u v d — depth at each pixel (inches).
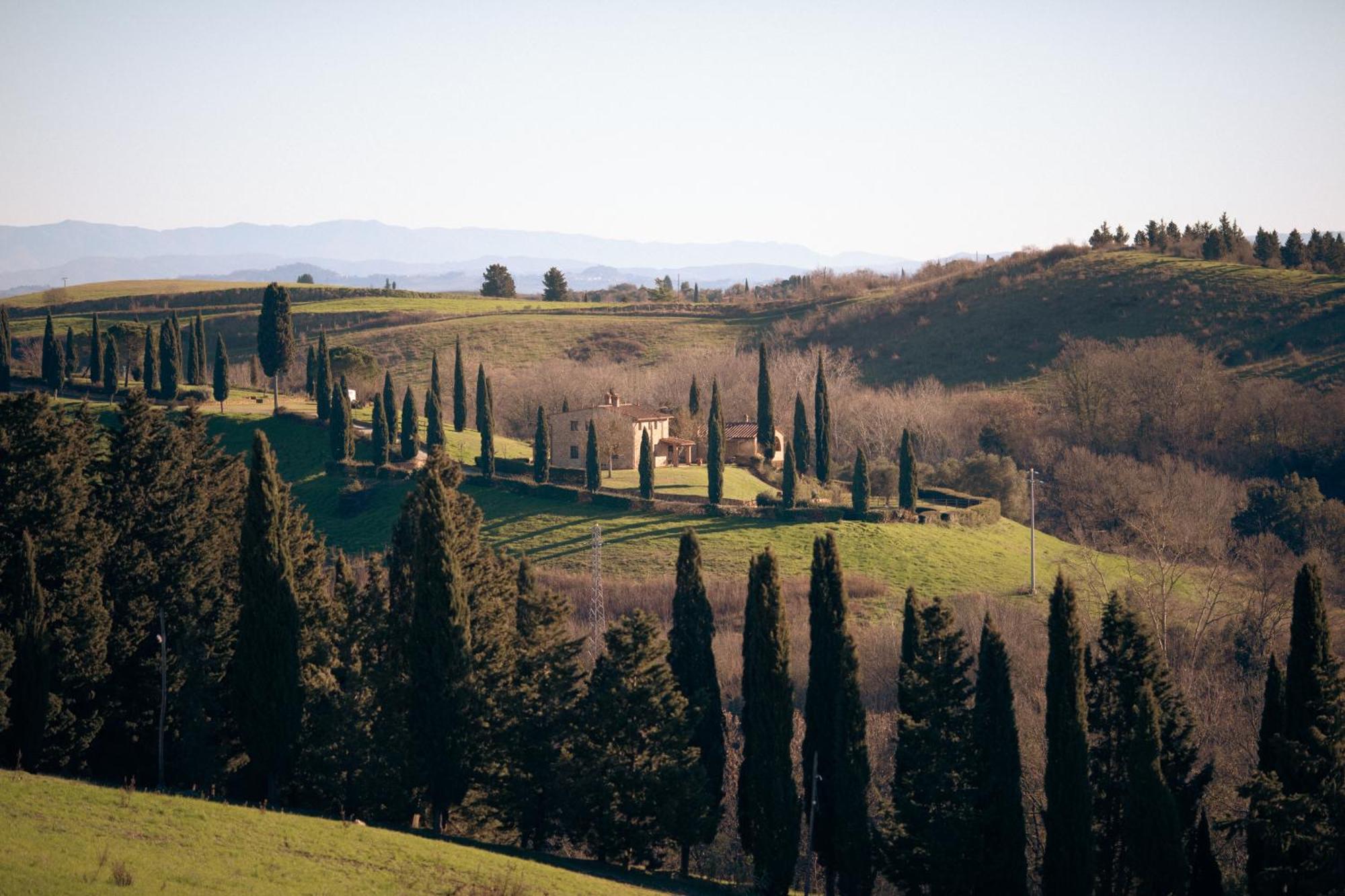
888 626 3484.3
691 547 2411.4
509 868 1695.4
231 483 2824.8
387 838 1731.1
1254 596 3535.9
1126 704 2108.8
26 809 1440.7
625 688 2137.1
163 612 2359.7
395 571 2364.7
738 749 2824.8
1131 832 1958.7
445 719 2128.4
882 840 2095.2
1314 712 1889.8
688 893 1998.0
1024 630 3398.1
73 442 2316.7
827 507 4660.4
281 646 2132.1
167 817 1551.4
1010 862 1967.3
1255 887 1902.1
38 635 2014.0
